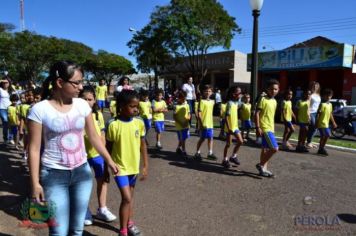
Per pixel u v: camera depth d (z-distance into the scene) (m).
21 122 7.16
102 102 13.66
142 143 3.88
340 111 13.59
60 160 2.66
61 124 2.62
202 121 7.39
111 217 4.24
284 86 24.66
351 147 9.34
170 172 6.51
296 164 7.32
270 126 6.15
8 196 5.05
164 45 25.52
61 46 39.88
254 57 9.82
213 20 24.03
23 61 39.19
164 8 24.73
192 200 5.03
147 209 4.66
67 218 2.75
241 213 4.57
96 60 43.66
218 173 6.50
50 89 2.70
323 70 23.42
